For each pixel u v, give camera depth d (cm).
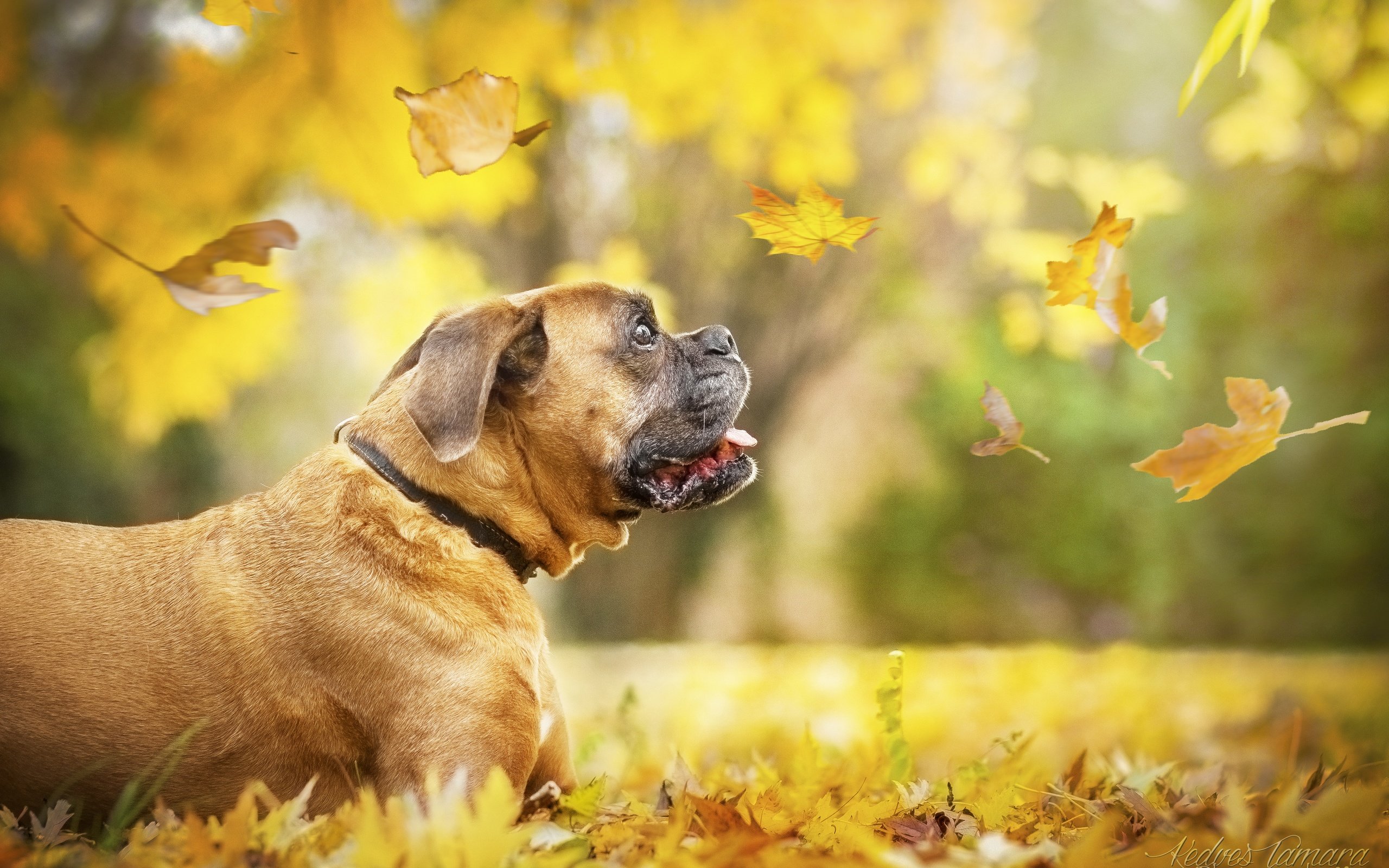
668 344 455
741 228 1627
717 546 1808
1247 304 1686
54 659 365
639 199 1566
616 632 1741
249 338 880
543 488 430
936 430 1802
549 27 808
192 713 368
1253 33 334
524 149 838
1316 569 1653
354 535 384
